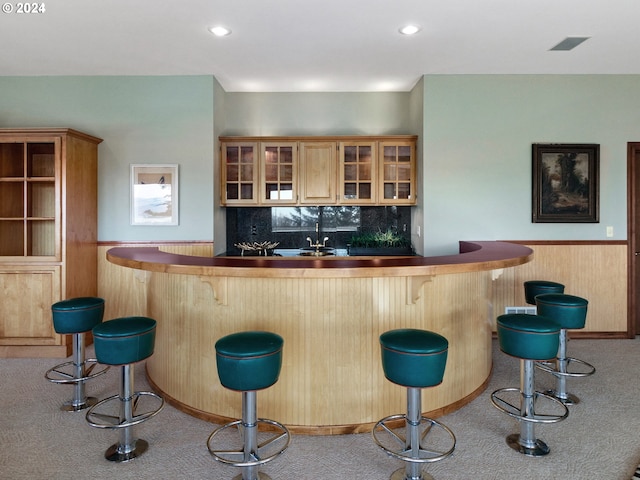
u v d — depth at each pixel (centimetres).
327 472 210
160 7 284
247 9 287
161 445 233
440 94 425
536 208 424
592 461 217
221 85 462
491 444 233
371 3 279
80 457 221
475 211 428
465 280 279
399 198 455
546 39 338
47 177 385
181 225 428
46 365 354
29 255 391
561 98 426
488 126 426
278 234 504
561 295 292
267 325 248
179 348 273
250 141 454
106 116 423
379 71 416
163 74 422
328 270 216
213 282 244
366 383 248
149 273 306
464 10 289
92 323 277
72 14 293
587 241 428
